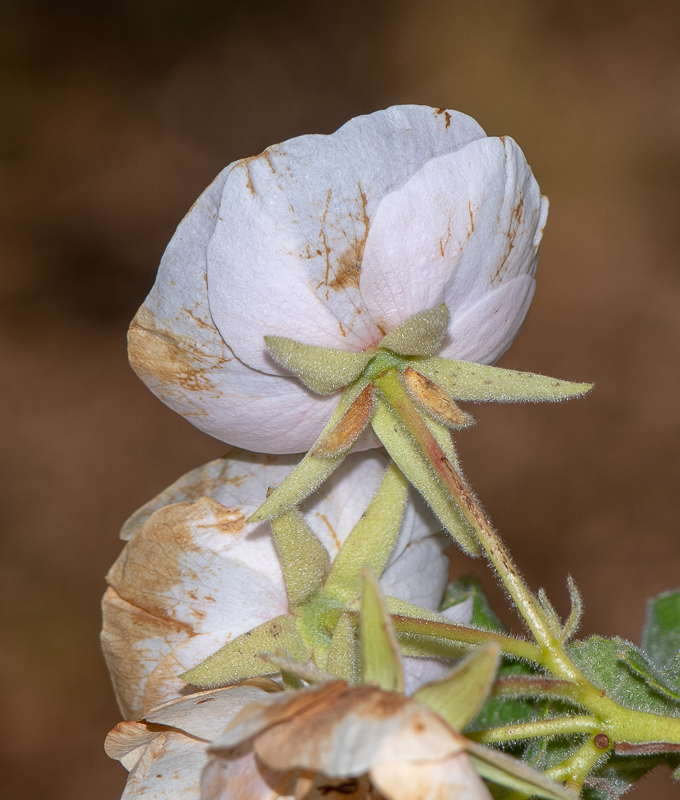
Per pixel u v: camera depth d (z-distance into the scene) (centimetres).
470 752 21
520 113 82
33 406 74
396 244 22
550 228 75
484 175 23
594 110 81
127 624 24
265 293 23
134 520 24
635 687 24
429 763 20
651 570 61
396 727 20
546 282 73
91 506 70
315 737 20
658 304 71
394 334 23
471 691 20
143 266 80
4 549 68
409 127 23
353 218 23
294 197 22
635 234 74
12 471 71
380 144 22
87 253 80
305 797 21
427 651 23
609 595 61
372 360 23
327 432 23
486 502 64
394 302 23
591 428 66
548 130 80
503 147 23
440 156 22
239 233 22
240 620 24
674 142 78
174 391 23
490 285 23
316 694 21
